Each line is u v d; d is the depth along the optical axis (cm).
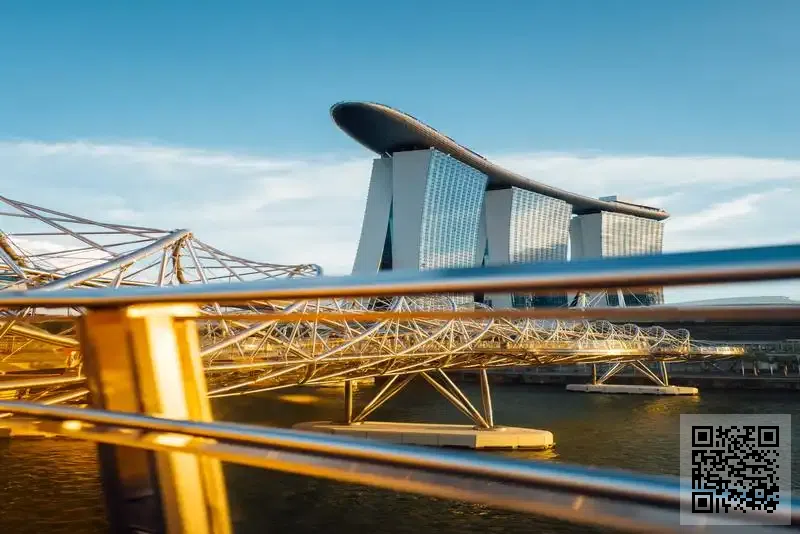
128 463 271
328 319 282
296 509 2912
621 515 171
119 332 274
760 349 11794
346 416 5594
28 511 2669
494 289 182
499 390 11138
